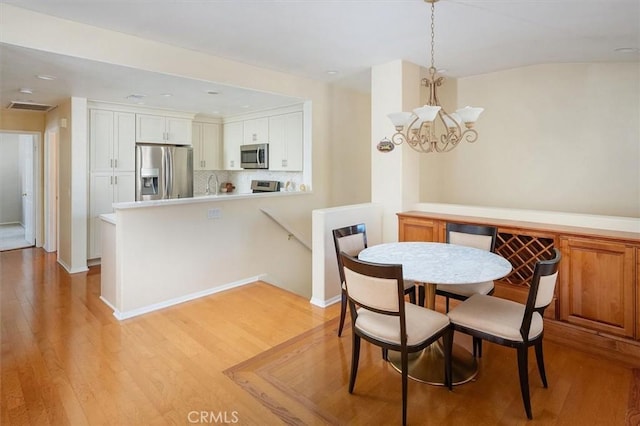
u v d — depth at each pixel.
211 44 3.52
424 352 2.67
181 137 6.14
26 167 6.79
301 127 5.46
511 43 3.42
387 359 2.65
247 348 2.83
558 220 3.30
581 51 3.60
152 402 2.18
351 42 3.44
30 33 2.78
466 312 2.31
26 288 4.21
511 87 4.48
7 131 5.71
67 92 4.50
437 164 5.18
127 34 3.24
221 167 7.02
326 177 5.27
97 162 5.20
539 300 2.11
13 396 2.22
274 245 4.71
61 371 2.49
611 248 2.78
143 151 5.61
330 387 2.34
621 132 3.85
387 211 4.20
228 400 2.21
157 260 3.58
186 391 2.29
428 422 2.01
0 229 7.98
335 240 2.99
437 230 3.74
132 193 5.55
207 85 4.09
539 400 2.19
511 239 3.39
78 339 2.96
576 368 2.54
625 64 3.80
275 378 2.43
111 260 3.59
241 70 4.12
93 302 3.77
